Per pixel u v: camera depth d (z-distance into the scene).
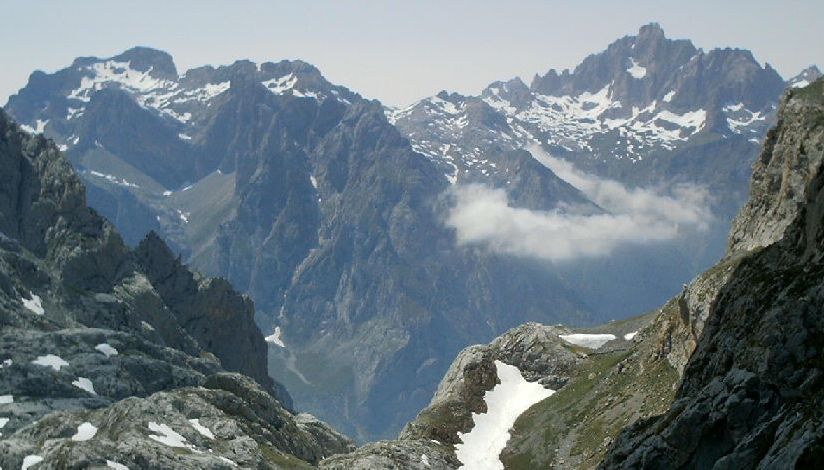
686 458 87.94
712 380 93.88
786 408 79.50
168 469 156.75
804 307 85.31
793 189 177.00
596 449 173.00
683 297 175.88
